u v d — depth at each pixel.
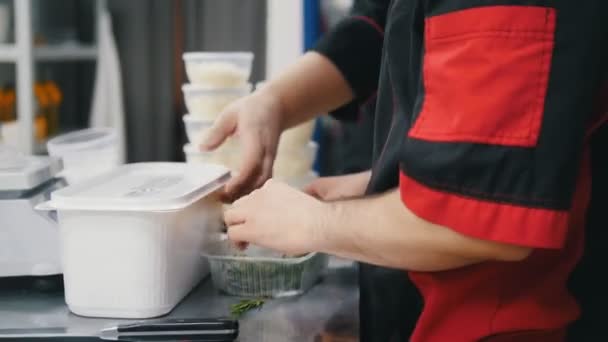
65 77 3.72
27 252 1.02
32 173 1.04
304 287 1.08
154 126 3.50
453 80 0.72
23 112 2.94
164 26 3.44
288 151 1.41
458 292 0.83
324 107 1.30
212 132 1.22
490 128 0.70
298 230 0.84
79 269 0.93
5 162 1.05
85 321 0.93
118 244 0.91
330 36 1.28
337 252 0.83
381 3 1.28
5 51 2.90
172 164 1.17
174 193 0.95
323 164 2.93
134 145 3.50
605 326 0.99
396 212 0.76
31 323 0.92
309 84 1.26
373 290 0.94
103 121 3.39
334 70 1.27
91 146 1.34
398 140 0.84
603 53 0.72
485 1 0.71
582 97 0.70
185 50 3.46
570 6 0.69
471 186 0.71
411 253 0.77
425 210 0.73
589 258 0.97
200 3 3.40
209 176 1.10
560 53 0.70
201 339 0.85
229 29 3.39
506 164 0.70
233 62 1.47
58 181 1.17
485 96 0.70
